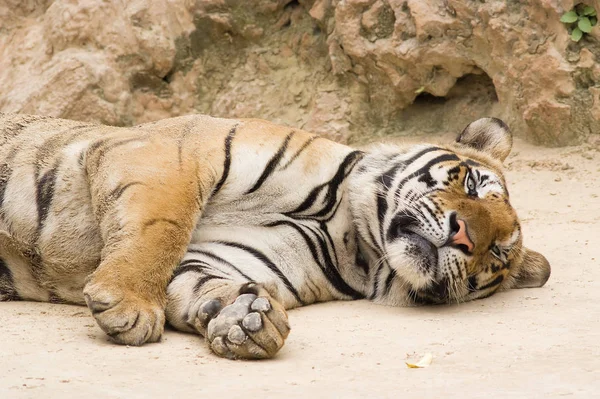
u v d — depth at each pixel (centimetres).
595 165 1630
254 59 1948
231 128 1027
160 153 965
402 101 1834
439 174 1041
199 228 1005
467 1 1709
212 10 1906
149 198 916
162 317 854
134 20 1908
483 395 656
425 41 1750
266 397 655
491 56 1727
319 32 1916
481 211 1004
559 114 1673
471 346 828
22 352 779
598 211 1456
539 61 1673
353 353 805
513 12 1688
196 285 898
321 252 1041
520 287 1109
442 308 1018
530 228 1392
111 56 1895
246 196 1008
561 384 684
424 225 988
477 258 999
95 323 909
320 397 657
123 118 1895
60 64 1889
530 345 826
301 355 802
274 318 790
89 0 1920
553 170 1630
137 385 689
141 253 879
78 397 647
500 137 1192
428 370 743
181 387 688
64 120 1101
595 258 1227
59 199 994
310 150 1050
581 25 1634
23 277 1006
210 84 1956
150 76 1919
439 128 1844
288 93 1920
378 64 1802
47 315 941
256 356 784
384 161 1080
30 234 995
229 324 787
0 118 1089
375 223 1042
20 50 1973
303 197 1029
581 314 952
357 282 1073
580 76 1661
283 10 1939
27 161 1024
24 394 651
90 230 984
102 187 938
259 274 988
